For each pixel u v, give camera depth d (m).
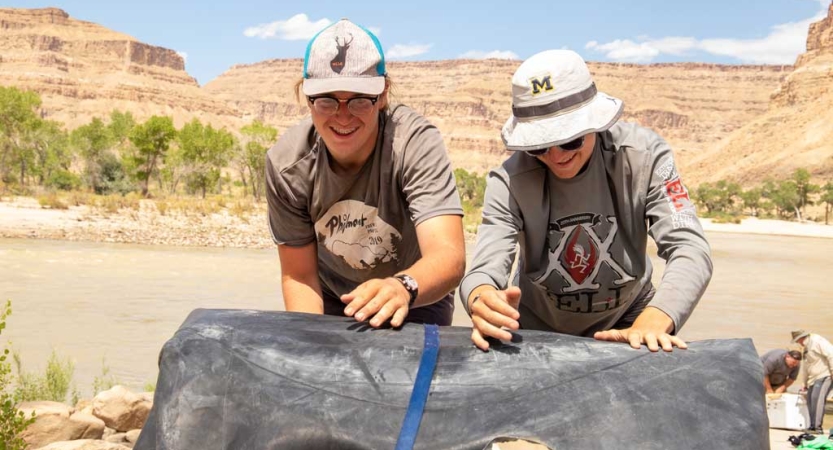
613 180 2.61
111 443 3.77
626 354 1.57
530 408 1.41
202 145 82.19
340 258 2.74
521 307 3.11
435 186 2.43
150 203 48.78
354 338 1.63
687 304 2.14
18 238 32.16
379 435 1.39
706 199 185.00
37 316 15.14
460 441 1.37
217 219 44.66
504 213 2.63
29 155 69.38
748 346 1.62
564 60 2.39
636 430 1.38
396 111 2.53
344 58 2.22
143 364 11.11
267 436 1.41
